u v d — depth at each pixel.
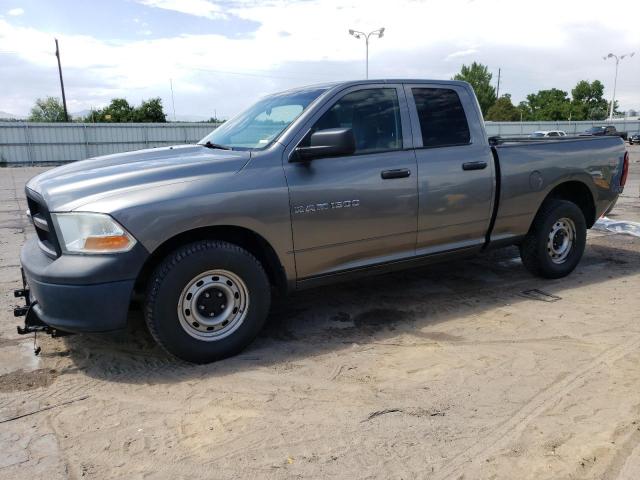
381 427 2.82
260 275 3.64
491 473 2.43
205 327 3.53
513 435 2.72
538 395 3.12
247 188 3.49
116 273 3.15
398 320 4.38
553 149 5.05
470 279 5.48
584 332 4.05
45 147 35.62
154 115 56.06
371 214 4.00
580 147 5.27
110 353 3.77
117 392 3.23
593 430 2.75
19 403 3.11
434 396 3.13
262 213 3.53
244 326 3.66
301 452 2.61
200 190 3.36
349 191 3.87
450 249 4.56
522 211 4.90
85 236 3.15
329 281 4.03
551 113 79.00
